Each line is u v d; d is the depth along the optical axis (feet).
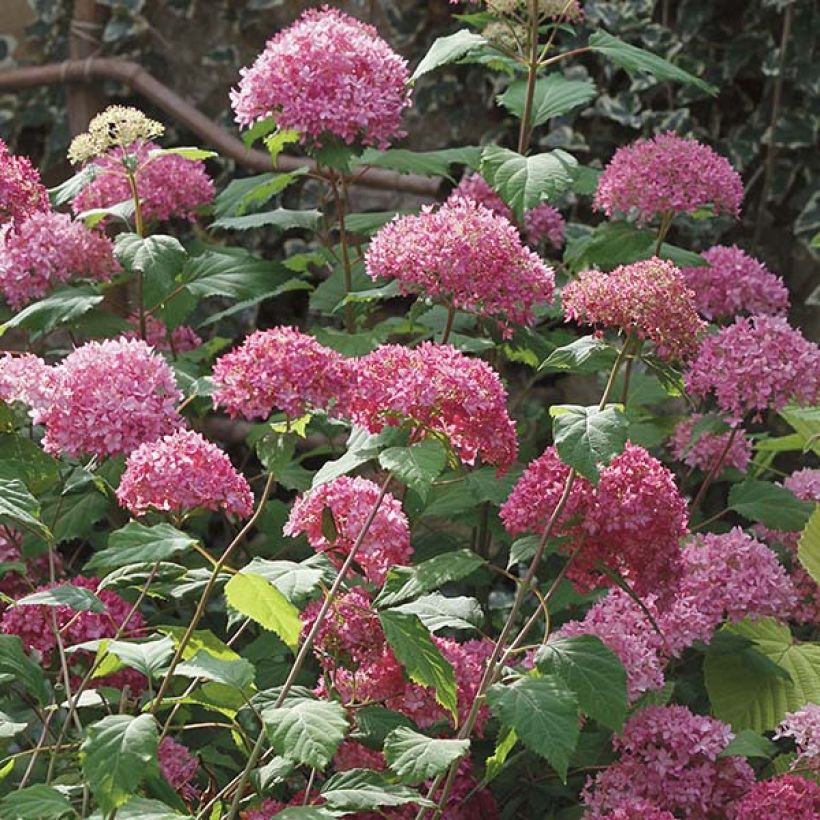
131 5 21.11
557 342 13.76
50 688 9.39
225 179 21.11
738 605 11.51
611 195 13.93
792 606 11.87
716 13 19.54
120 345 9.45
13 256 12.47
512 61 14.58
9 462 10.53
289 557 13.71
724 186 13.71
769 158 19.53
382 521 9.21
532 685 8.61
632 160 13.82
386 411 8.43
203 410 12.00
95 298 12.42
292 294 20.59
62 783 9.32
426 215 10.32
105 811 7.24
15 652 8.90
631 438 14.34
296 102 11.80
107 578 8.54
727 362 12.28
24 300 12.89
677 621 11.01
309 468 19.07
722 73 19.58
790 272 19.71
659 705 10.64
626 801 9.71
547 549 9.52
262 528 13.70
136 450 8.77
